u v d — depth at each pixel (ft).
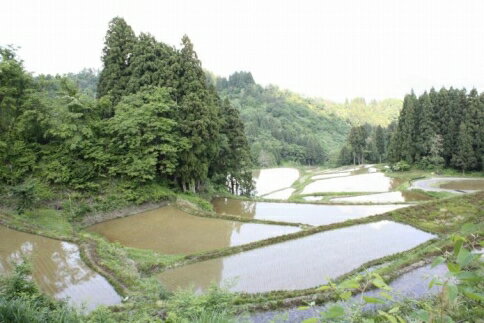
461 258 7.51
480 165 184.44
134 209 94.99
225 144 127.44
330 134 595.47
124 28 124.06
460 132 186.19
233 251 64.59
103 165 97.86
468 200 91.66
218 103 139.23
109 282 51.65
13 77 98.78
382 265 55.52
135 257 63.67
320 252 62.64
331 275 52.65
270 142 412.57
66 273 55.06
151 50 117.80
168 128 102.17
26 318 18.08
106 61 122.11
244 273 55.16
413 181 165.78
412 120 205.16
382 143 312.29
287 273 54.13
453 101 199.31
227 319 18.16
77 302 45.93
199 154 114.42
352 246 65.26
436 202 90.58
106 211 89.97
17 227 74.49
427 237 69.82
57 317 20.15
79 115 95.76
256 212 100.12
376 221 81.10
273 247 66.39
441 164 195.00
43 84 105.19
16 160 92.07
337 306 9.12
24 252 63.26
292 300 42.29
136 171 97.76
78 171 94.43
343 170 269.44
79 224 83.20
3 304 18.42
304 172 311.88
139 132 99.91
